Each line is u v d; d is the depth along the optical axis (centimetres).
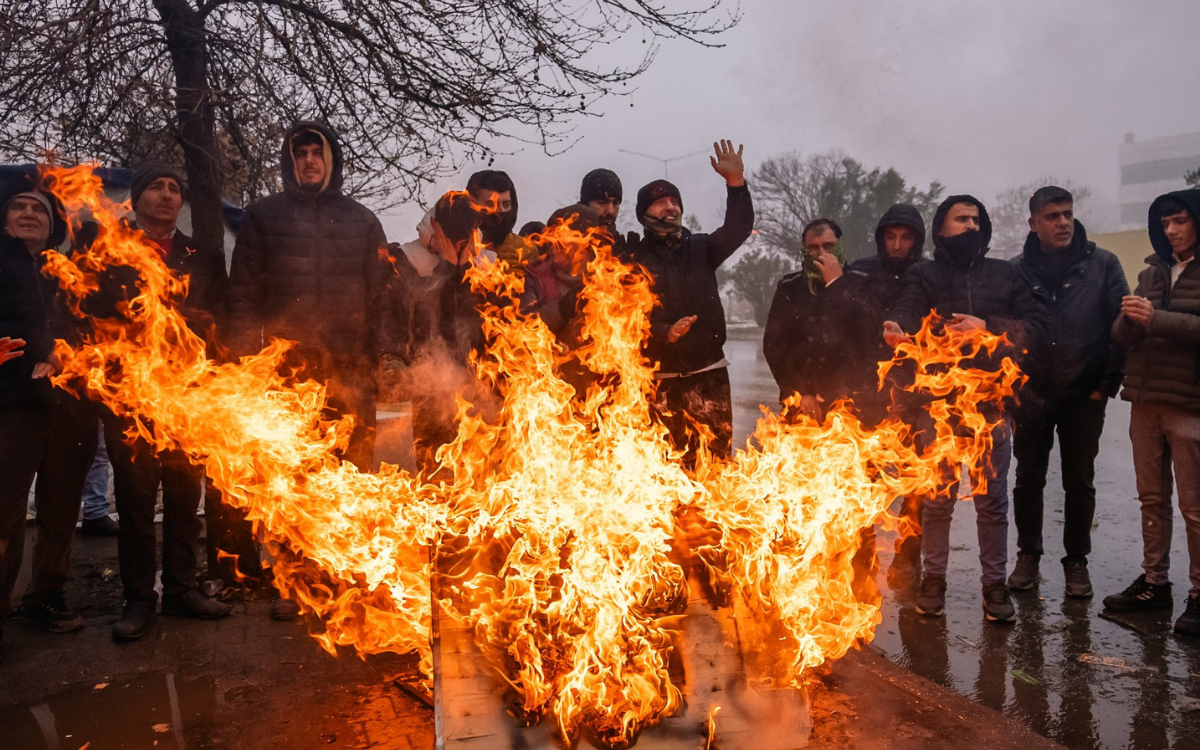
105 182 640
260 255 461
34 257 421
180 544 445
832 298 506
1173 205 440
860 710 317
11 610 429
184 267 457
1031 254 504
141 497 423
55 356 407
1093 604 468
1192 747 317
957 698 328
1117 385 477
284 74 669
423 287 456
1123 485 737
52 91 600
